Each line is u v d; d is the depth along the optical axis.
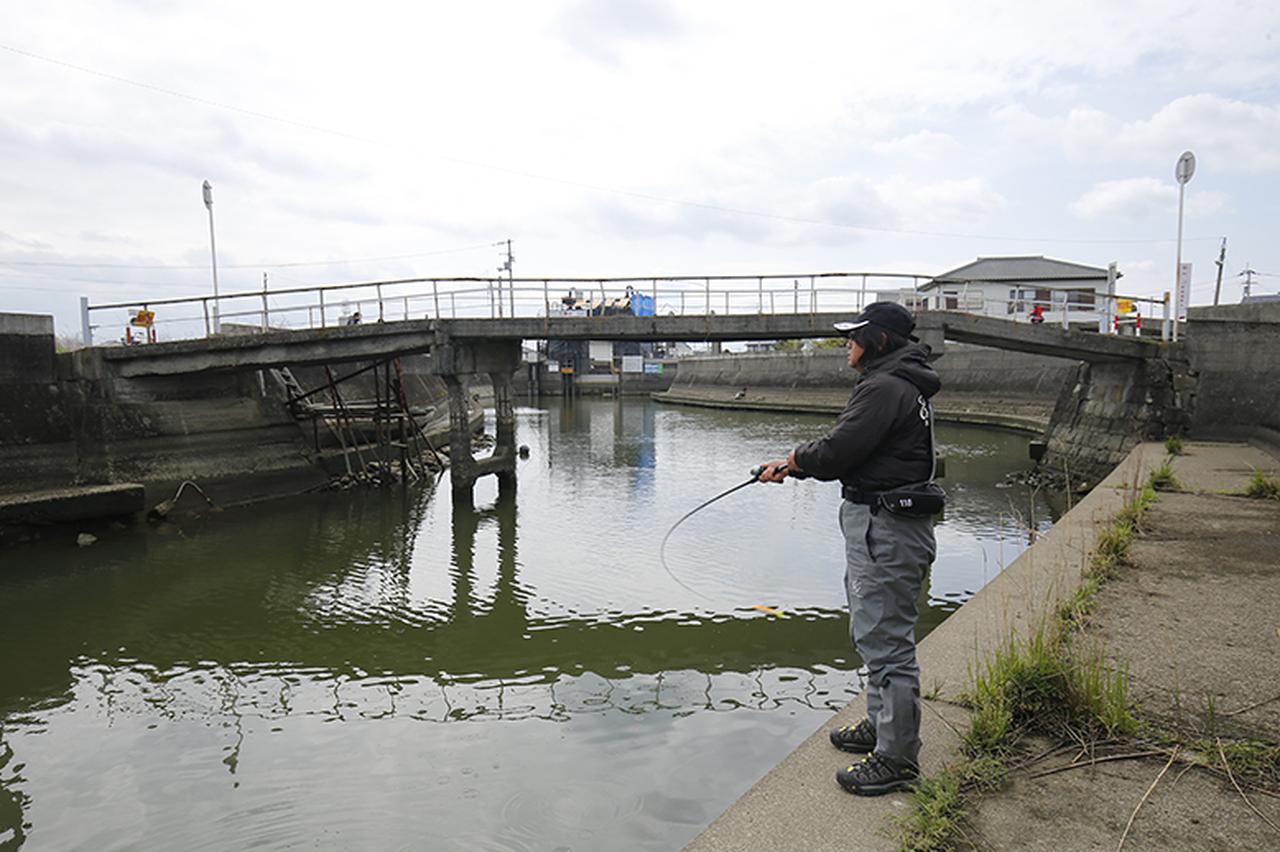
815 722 7.12
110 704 8.09
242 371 21.61
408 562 13.88
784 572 12.42
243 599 11.79
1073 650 4.41
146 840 5.61
